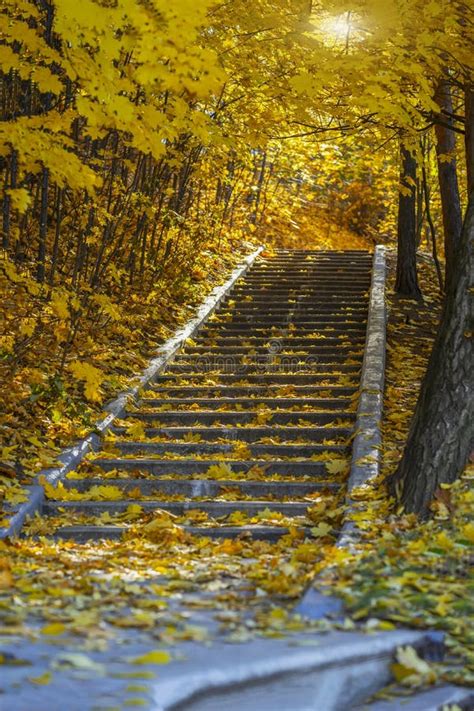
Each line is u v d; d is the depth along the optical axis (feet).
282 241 89.10
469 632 13.06
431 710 10.53
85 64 20.34
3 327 31.42
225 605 13.83
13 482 24.36
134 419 32.68
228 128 34.47
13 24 22.70
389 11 25.59
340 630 12.39
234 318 50.29
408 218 54.85
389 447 27.45
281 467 27.50
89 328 38.37
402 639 12.10
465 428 20.81
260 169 86.63
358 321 48.42
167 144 45.47
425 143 56.44
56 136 21.91
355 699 10.90
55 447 27.63
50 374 31.81
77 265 37.47
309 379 37.42
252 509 24.39
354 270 63.16
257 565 18.07
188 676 9.03
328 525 22.16
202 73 18.13
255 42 29.71
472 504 18.81
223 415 32.83
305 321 49.14
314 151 67.82
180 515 24.53
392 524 19.58
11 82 34.40
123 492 25.94
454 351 21.40
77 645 10.21
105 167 42.83
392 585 14.16
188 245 56.70
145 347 41.27
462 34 27.48
